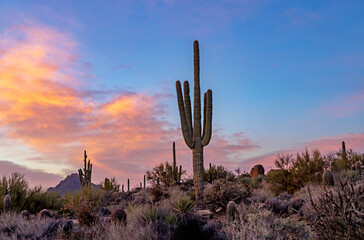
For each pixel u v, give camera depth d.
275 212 9.81
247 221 8.55
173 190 21.08
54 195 18.11
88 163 22.78
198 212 10.45
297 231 7.42
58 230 8.95
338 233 5.74
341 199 5.90
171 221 8.67
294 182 15.48
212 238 7.84
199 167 14.93
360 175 16.86
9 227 9.32
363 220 5.61
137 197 20.39
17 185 16.00
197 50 15.73
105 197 23.22
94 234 8.46
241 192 11.97
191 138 15.24
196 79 15.59
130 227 8.32
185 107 15.63
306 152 16.09
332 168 18.55
